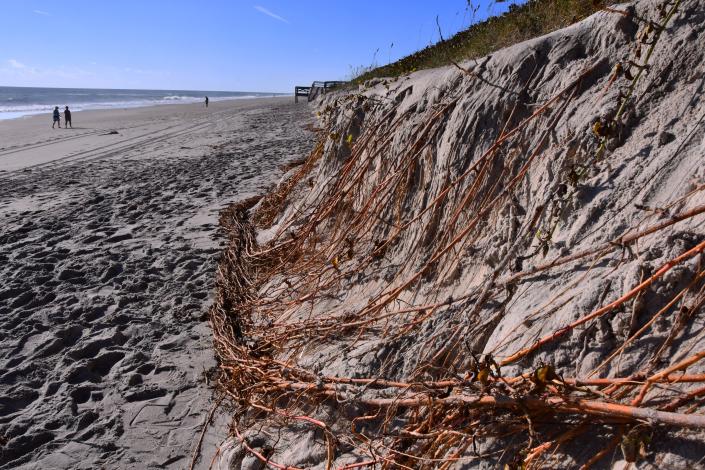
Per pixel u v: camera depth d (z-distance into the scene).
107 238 7.26
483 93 3.89
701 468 1.61
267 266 5.48
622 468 1.75
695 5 3.07
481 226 3.35
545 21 4.95
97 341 4.42
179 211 8.64
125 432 3.35
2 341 4.51
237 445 3.00
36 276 5.89
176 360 4.16
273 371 3.39
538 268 2.56
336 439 2.62
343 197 5.04
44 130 27.64
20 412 3.58
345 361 3.19
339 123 6.59
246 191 9.91
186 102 86.00
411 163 4.25
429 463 2.25
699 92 2.72
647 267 2.15
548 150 3.22
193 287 5.52
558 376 2.02
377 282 3.96
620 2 4.01
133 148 18.34
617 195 2.60
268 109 41.62
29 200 9.97
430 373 2.74
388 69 9.72
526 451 1.91
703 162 2.38
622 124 2.90
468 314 2.79
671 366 1.84
